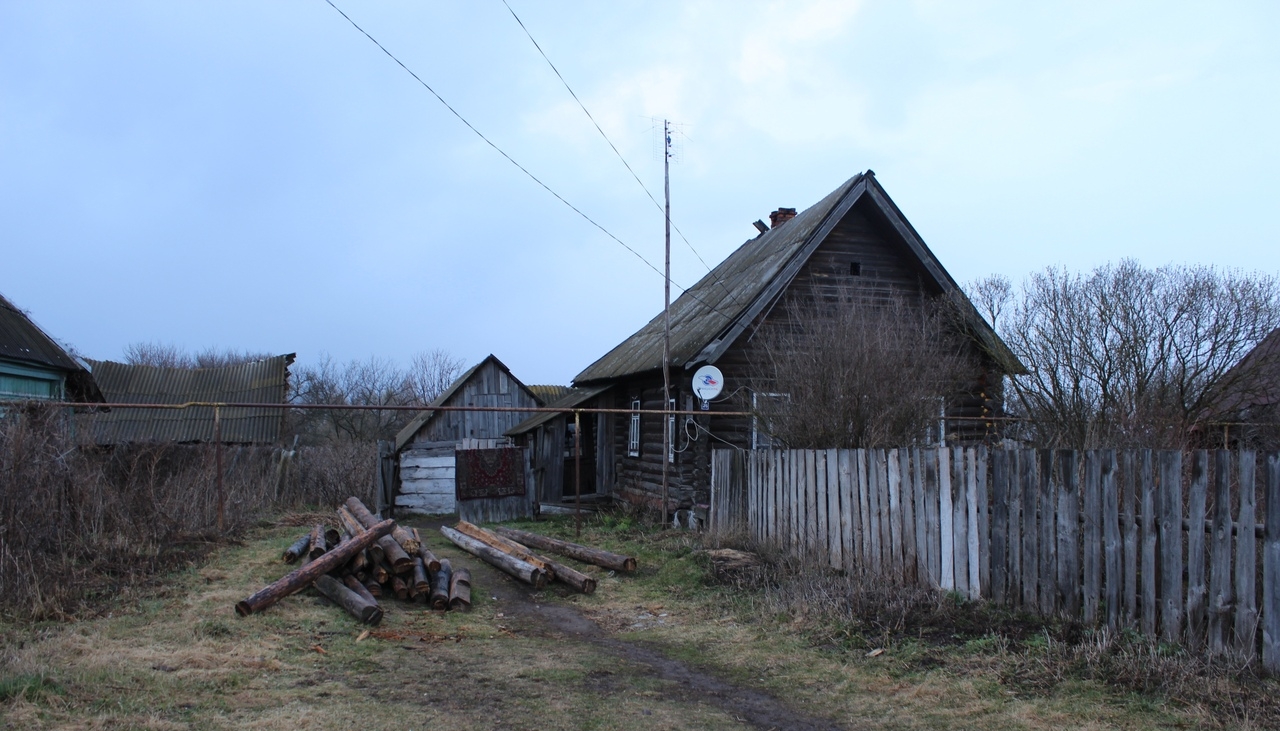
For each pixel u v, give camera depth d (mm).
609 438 20000
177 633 6508
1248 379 11648
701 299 18406
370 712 5094
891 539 8445
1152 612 5770
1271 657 5109
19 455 8070
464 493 15281
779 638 7160
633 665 6516
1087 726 4812
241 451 17016
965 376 13398
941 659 6168
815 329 11906
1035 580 6773
